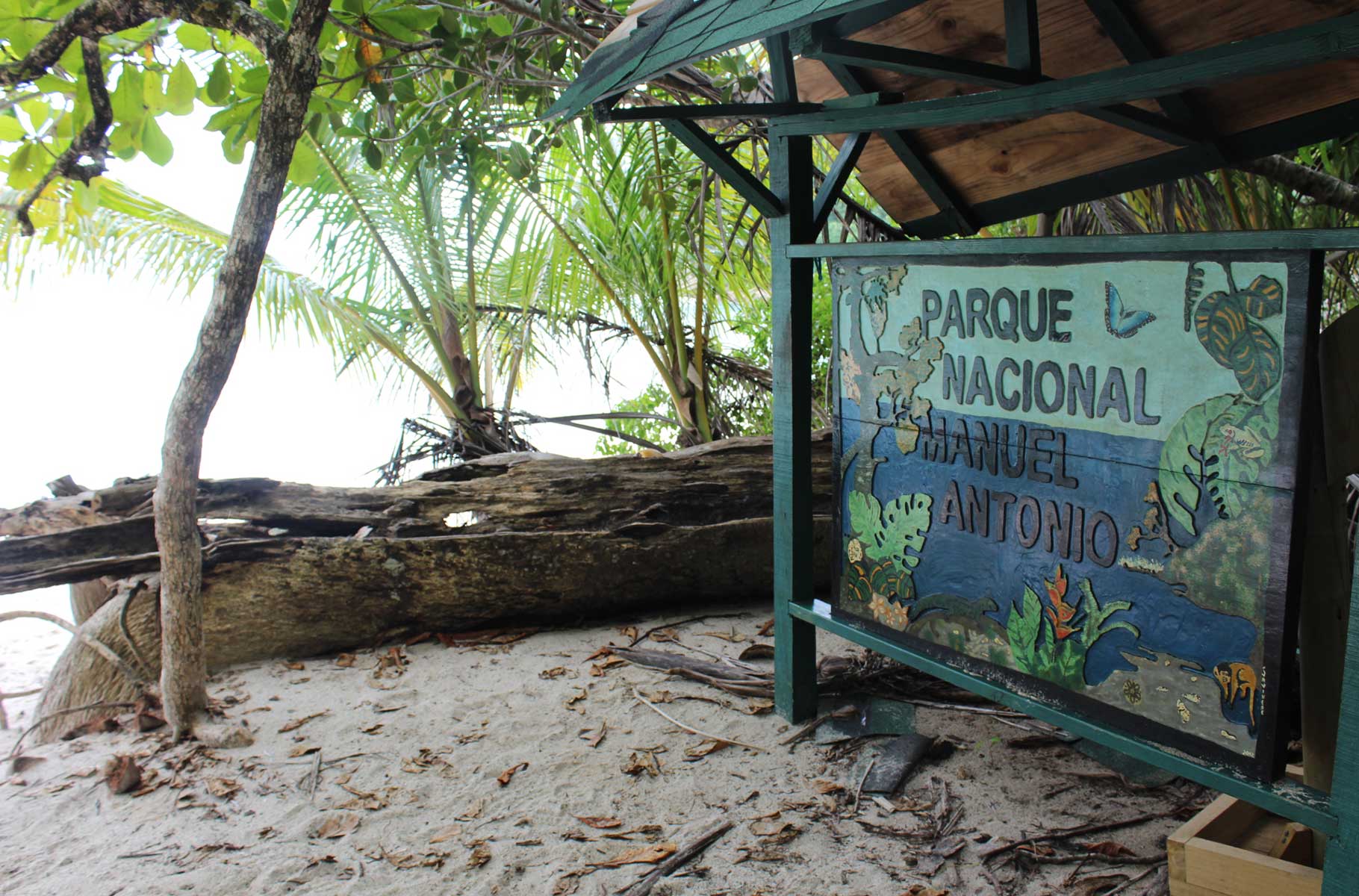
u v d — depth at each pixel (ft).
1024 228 19.80
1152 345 8.57
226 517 15.66
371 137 14.38
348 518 16.19
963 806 10.62
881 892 9.14
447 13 12.89
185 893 9.41
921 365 10.85
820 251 11.64
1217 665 8.32
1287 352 7.61
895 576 11.45
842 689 13.56
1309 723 9.03
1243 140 11.41
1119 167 12.68
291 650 15.31
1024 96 8.69
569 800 10.97
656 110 10.55
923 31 11.95
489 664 15.06
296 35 10.87
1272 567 7.86
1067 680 9.63
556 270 23.89
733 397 26.11
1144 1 10.29
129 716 13.32
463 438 23.50
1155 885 9.06
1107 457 9.06
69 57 12.10
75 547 14.42
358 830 10.46
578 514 17.24
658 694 13.75
